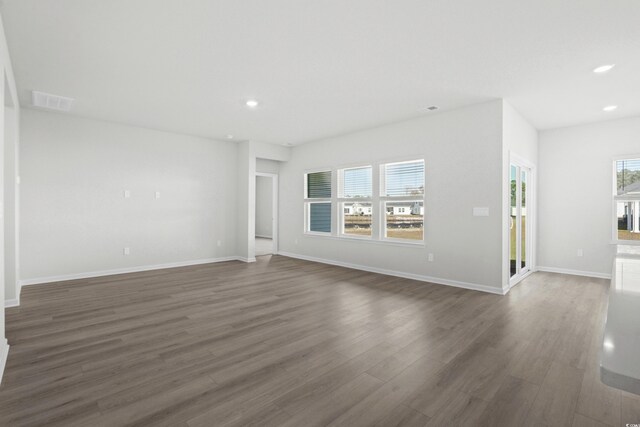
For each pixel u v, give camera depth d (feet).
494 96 14.05
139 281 16.76
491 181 14.58
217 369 7.75
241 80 12.45
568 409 6.24
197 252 21.99
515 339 9.51
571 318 11.31
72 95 14.02
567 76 11.96
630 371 2.21
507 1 7.68
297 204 24.71
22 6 7.84
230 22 8.64
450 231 15.98
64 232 16.90
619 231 17.42
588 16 8.23
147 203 19.74
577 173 18.43
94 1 7.71
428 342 9.31
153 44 9.79
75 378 7.32
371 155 19.49
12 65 11.09
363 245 20.03
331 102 14.89
